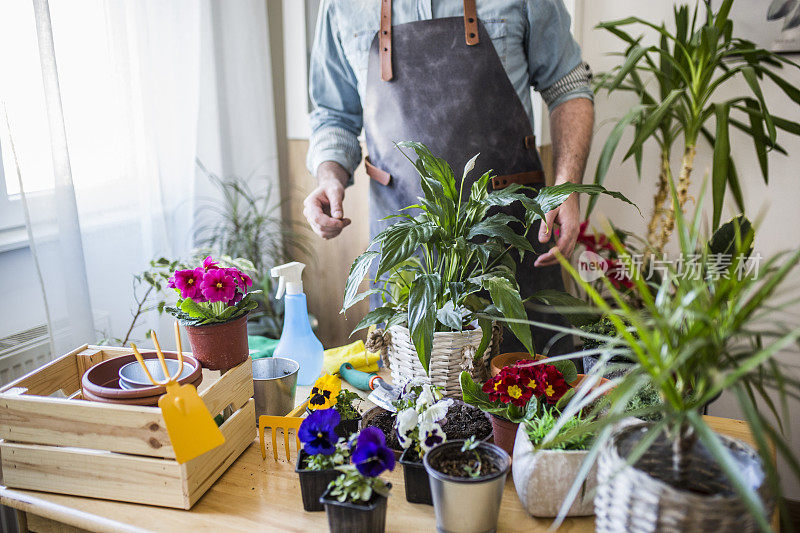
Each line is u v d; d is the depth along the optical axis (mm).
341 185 1942
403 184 1972
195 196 2709
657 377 771
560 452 1040
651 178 2744
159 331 2469
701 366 825
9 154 2076
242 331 1325
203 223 2775
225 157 2934
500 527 1070
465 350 1314
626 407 1205
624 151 2752
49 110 1893
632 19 2090
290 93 3125
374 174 2018
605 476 904
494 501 1010
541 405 1190
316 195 1910
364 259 1385
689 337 804
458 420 1243
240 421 1311
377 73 1967
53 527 1223
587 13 2721
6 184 2078
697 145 2629
